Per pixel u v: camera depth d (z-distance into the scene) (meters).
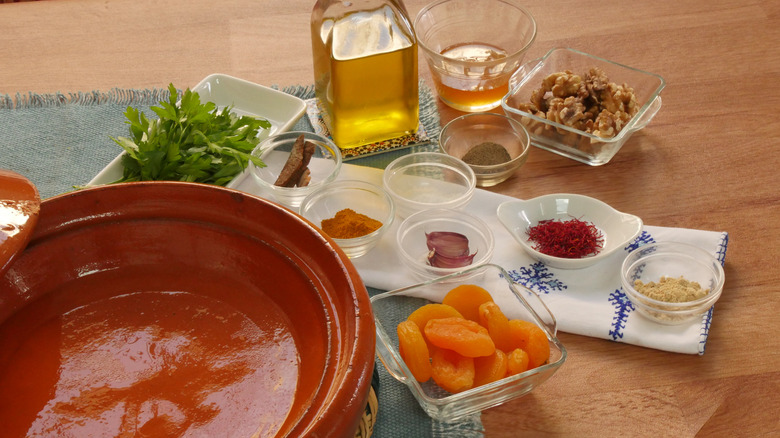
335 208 1.00
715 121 1.07
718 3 1.20
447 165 1.02
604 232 0.98
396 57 1.01
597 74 1.06
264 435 0.76
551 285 0.94
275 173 1.02
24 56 1.14
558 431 0.87
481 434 0.86
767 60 1.13
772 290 0.94
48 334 0.80
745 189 1.02
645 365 0.90
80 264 0.82
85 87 1.11
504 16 1.11
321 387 0.75
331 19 1.00
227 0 1.21
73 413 0.77
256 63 1.13
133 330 0.81
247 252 0.82
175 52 1.15
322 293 0.79
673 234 0.97
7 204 0.75
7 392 0.78
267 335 0.80
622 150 1.05
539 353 0.86
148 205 0.82
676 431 0.87
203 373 0.79
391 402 0.88
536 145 1.06
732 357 0.90
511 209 0.99
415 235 0.97
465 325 0.86
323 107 1.07
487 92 1.07
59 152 1.05
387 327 0.89
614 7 1.20
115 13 1.20
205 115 0.99
